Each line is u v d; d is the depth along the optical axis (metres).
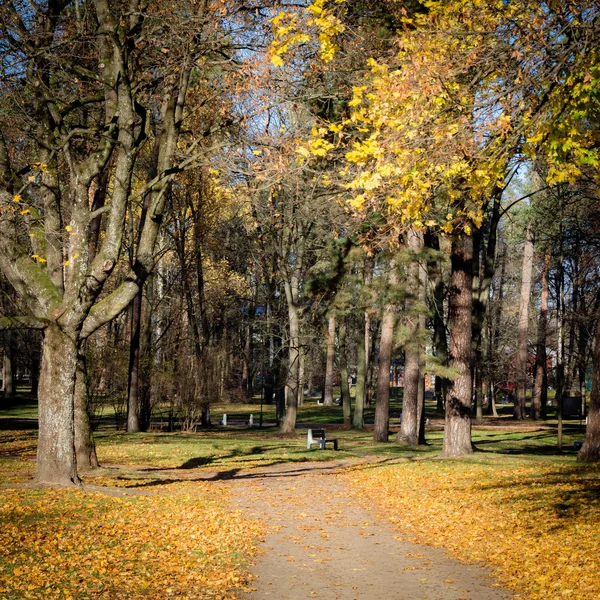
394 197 8.40
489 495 14.58
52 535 9.73
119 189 13.28
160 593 7.81
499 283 59.44
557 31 7.54
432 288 32.50
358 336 40.22
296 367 34.69
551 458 20.89
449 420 22.09
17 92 14.59
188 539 10.41
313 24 8.75
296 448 27.47
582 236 30.98
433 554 10.30
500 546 10.42
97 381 31.73
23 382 76.50
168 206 35.81
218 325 52.62
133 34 14.03
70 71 16.52
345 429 39.72
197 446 26.81
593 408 19.38
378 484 17.34
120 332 47.84
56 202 15.45
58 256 15.85
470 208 9.66
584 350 43.31
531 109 7.67
